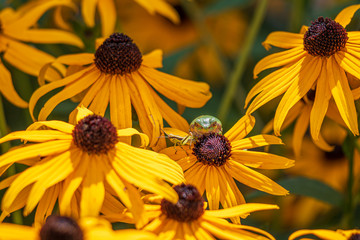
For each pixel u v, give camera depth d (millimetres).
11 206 398
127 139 411
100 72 432
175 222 385
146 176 385
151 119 421
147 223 386
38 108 494
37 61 473
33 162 407
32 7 504
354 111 410
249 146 422
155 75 439
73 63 438
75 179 381
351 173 459
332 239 383
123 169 386
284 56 438
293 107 456
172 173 392
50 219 352
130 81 431
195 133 418
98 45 458
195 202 386
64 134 399
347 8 449
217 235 383
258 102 426
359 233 388
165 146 424
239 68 504
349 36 436
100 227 358
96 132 390
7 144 459
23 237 350
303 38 435
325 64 425
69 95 426
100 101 425
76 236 348
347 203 462
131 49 433
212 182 412
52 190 397
